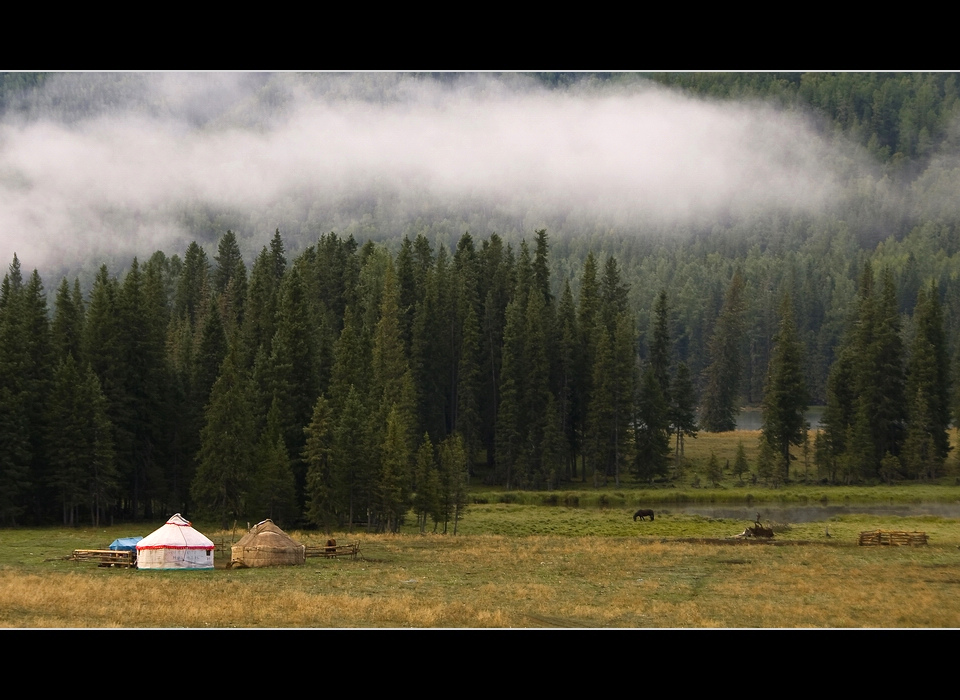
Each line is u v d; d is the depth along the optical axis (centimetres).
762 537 8200
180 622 3903
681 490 13412
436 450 13712
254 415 10969
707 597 4941
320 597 4659
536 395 14362
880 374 14588
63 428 9781
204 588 4941
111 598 4453
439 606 4397
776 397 14525
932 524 9456
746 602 4766
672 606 4600
